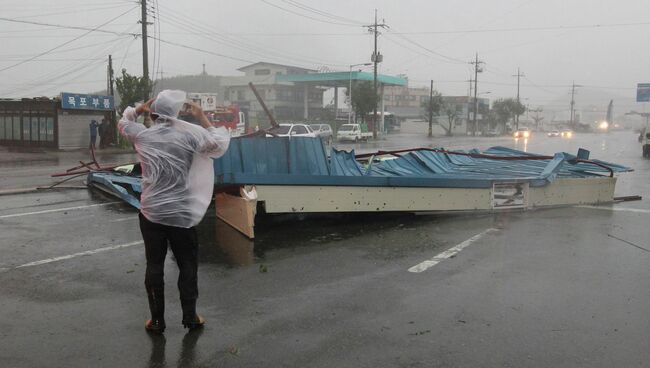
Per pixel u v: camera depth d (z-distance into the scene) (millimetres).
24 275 5695
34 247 6871
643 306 4887
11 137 32156
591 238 7625
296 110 74688
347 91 72438
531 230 8133
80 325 4383
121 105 33000
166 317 4570
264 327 4363
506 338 4172
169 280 5535
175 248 4273
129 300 4961
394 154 11469
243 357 3836
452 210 9203
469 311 4734
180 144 4117
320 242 7223
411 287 5379
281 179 7605
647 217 9281
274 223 8430
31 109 31016
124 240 7273
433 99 78312
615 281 5629
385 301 4969
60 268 5957
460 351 3939
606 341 4129
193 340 4113
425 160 10781
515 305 4891
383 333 4250
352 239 7414
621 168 11648
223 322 4461
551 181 10086
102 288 5289
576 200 10656
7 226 8133
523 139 64312
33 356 3822
